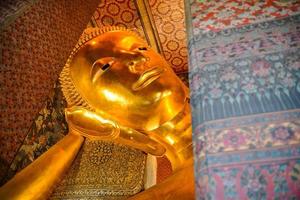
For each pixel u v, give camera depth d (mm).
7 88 1864
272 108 1454
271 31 1773
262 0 1969
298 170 1278
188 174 2562
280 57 1643
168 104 2965
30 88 2082
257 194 1257
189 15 1981
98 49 3160
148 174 3125
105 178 2996
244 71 1623
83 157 3225
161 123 3025
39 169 2564
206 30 1861
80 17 2789
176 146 3090
